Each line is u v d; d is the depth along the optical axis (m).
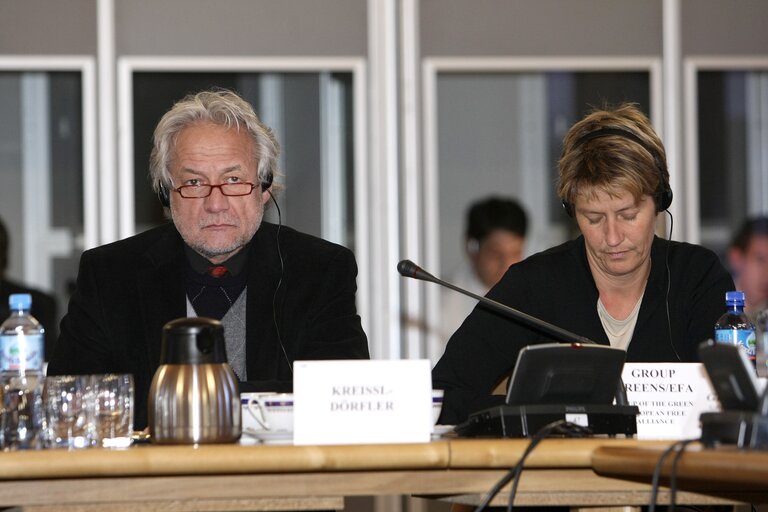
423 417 3.61
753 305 8.72
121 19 8.47
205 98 5.31
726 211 8.77
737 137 8.80
